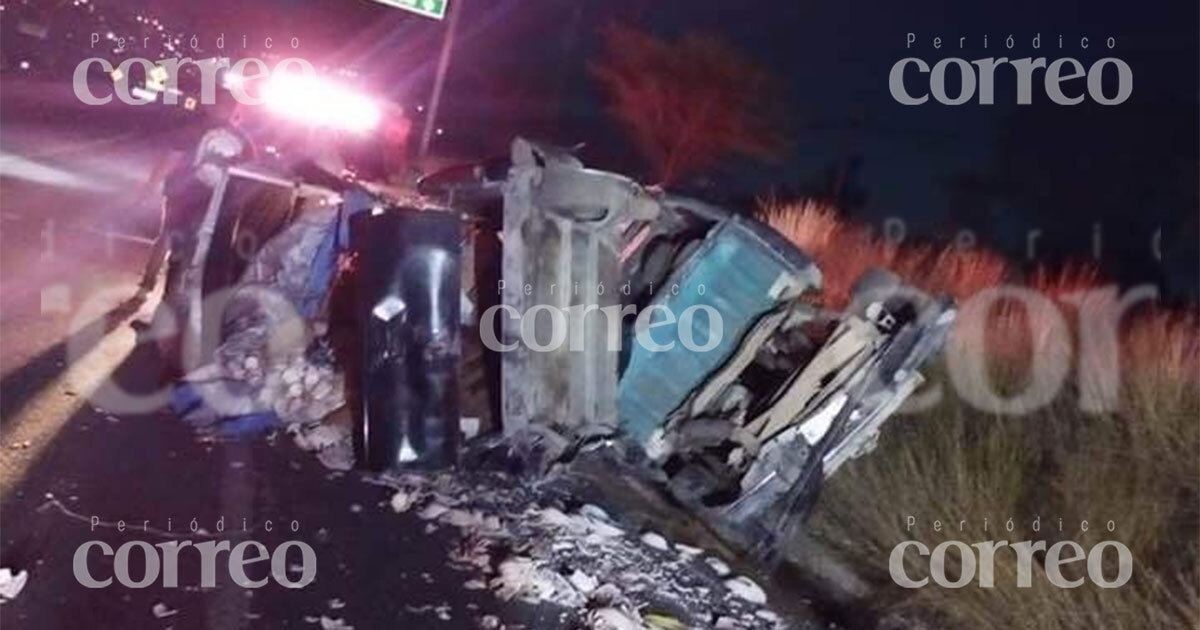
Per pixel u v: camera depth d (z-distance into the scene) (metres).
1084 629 4.18
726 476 4.80
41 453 3.96
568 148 5.23
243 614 3.11
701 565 4.31
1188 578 4.44
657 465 4.89
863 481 5.46
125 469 3.95
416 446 4.27
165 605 3.09
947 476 5.38
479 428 4.68
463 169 4.75
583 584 3.69
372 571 3.50
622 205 4.70
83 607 3.00
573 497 4.51
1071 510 5.05
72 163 9.02
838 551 5.00
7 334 5.30
